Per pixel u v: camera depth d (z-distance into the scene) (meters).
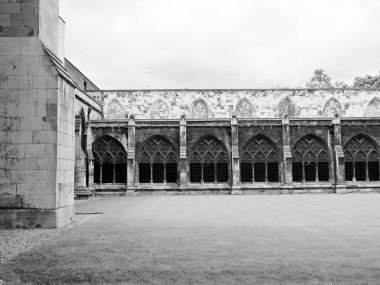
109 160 39.62
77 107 36.75
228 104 50.94
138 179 39.31
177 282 7.47
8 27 16.22
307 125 39.91
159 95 50.91
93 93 50.50
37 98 15.96
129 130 39.09
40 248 10.69
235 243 11.23
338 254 9.74
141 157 39.59
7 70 16.09
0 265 8.95
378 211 19.97
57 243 11.39
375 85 77.88
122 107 50.56
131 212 20.38
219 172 39.56
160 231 13.55
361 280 7.50
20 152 15.78
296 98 51.34
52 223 15.35
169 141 39.62
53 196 15.53
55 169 15.66
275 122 39.72
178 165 39.22
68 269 8.47
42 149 15.77
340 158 38.84
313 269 8.30
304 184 39.28
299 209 21.31
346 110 51.41
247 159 39.75
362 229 13.78
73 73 45.03
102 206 24.55
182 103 50.84
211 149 39.75
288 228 14.09
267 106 51.12
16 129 15.88
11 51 16.14
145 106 50.66
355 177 40.00
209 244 11.10
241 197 33.12
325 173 39.97
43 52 16.12
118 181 39.53
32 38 16.22
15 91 16.00
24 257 9.63
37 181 15.62
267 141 39.97
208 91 51.06
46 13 17.09
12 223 15.39
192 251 10.16
